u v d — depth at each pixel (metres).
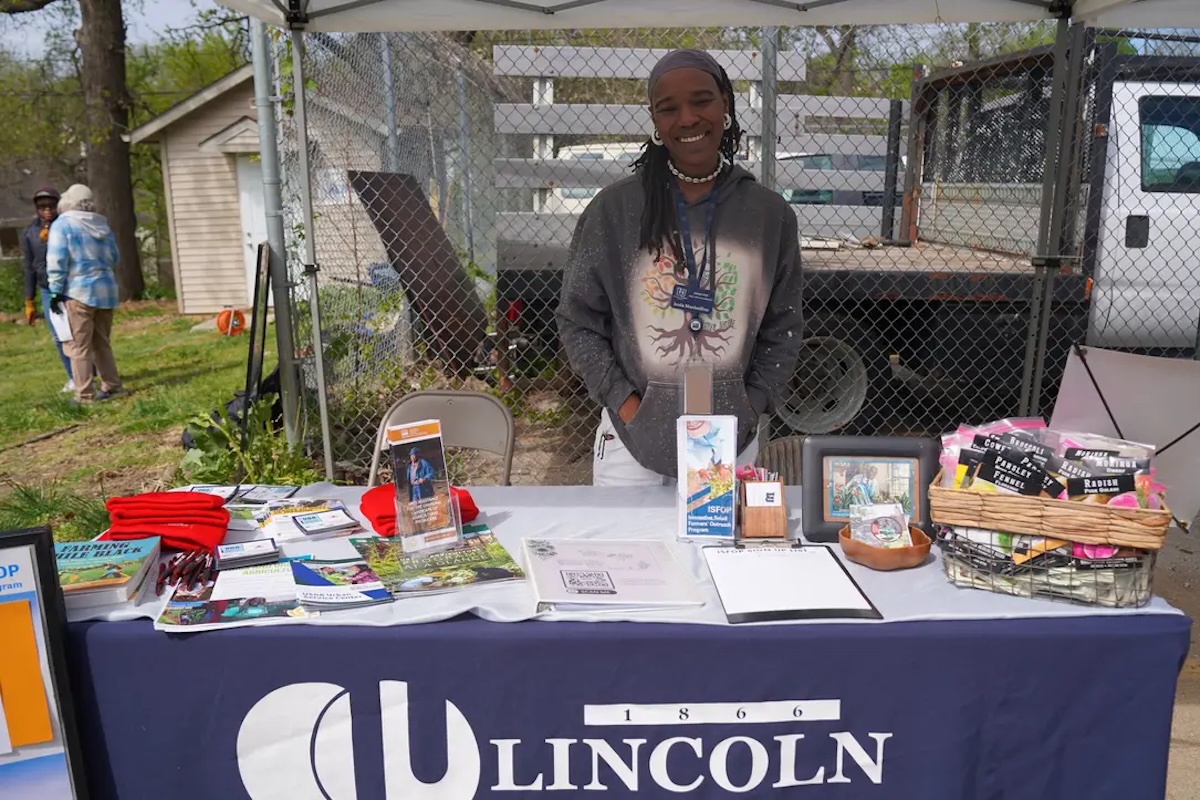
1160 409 1.88
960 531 1.69
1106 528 1.58
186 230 13.87
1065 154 3.36
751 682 1.57
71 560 1.73
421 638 1.55
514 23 3.12
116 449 5.72
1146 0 3.05
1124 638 1.55
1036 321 3.54
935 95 5.41
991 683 1.57
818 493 1.95
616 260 2.29
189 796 1.60
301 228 4.18
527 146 4.85
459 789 1.61
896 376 4.62
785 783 1.62
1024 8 3.14
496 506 2.22
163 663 1.56
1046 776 1.60
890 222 5.39
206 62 20.75
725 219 2.25
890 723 1.59
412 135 6.30
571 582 1.69
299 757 1.60
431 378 5.10
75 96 17.92
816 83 5.05
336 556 1.89
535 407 5.53
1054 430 1.89
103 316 7.09
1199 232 4.41
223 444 4.14
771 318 2.39
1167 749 1.59
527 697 1.58
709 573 1.79
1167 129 4.38
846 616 1.58
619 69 4.73
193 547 1.87
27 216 20.14
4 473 5.24
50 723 1.51
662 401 2.29
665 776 1.61
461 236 6.87
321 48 4.29
